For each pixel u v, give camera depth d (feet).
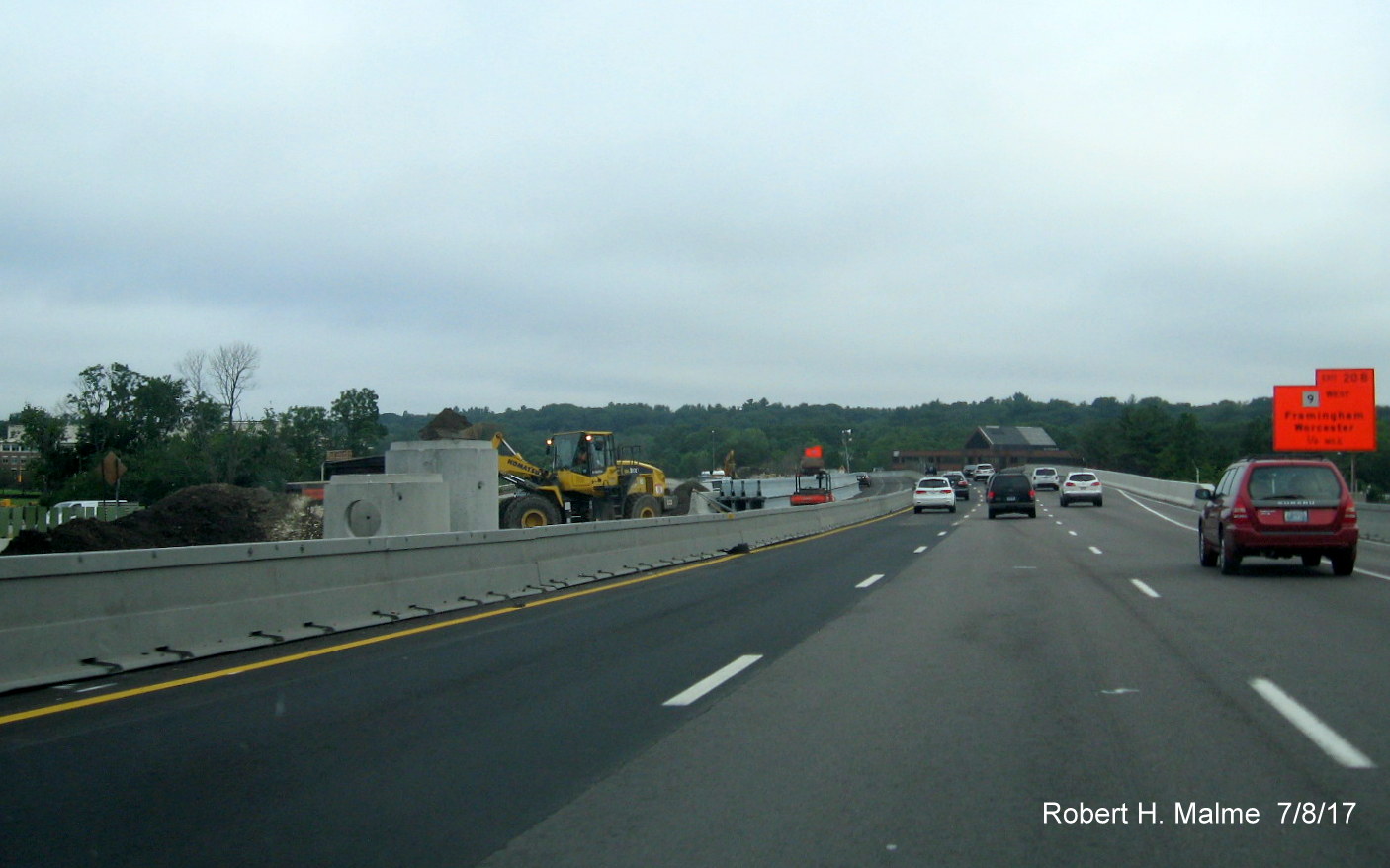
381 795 20.59
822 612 47.98
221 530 89.04
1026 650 36.47
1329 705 27.02
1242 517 58.90
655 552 75.20
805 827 18.57
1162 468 359.05
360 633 41.81
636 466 113.39
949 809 19.48
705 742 24.35
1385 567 65.57
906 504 209.36
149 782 21.54
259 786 21.22
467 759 23.11
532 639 40.40
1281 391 131.23
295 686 31.19
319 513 96.32
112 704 28.81
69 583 32.19
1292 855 17.13
